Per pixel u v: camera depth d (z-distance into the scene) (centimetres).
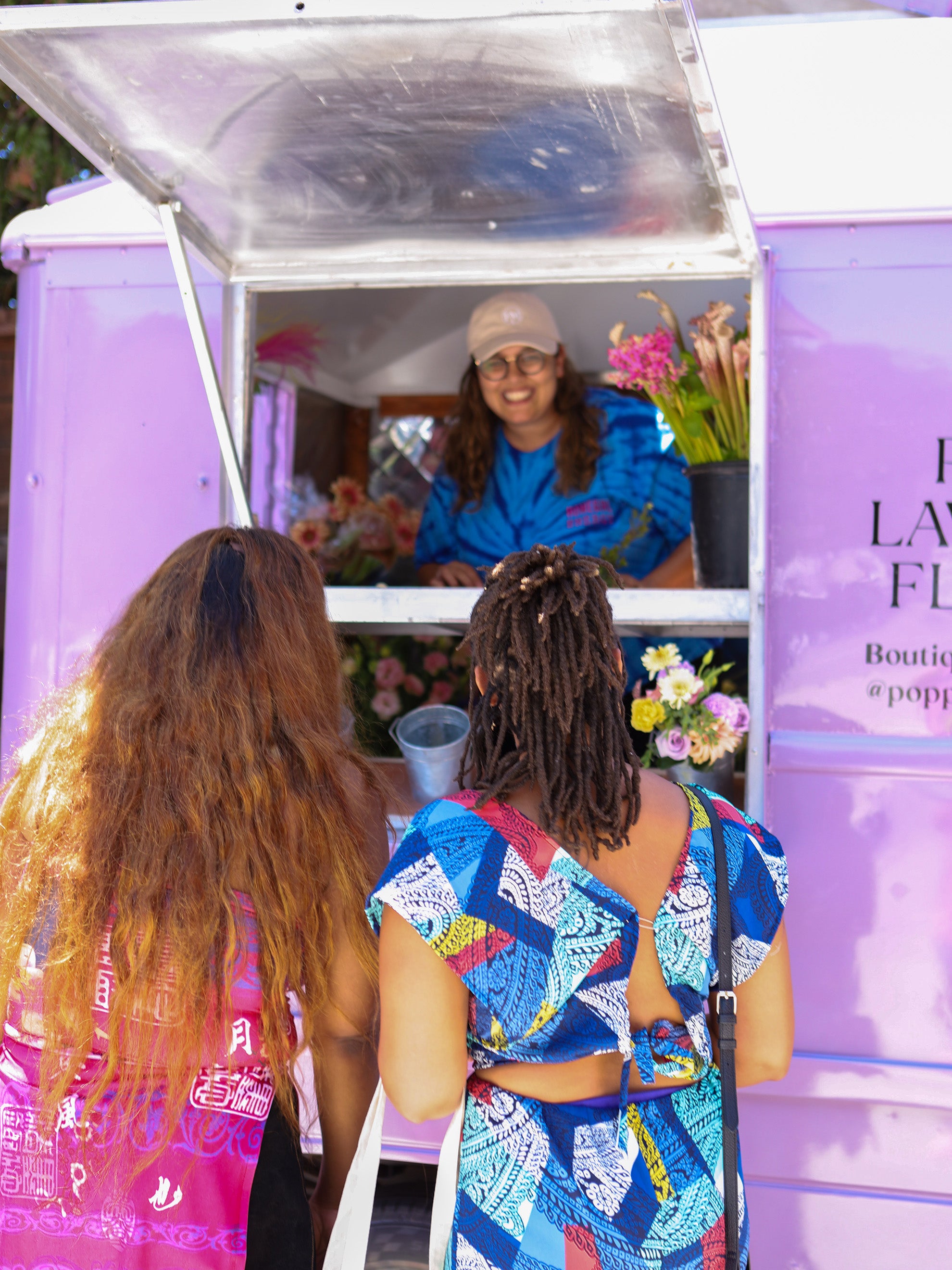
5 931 124
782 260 192
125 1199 116
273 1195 120
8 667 219
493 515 287
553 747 113
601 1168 107
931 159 188
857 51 191
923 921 186
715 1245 110
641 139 149
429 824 115
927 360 188
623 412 281
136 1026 117
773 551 192
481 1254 108
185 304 177
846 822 188
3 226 461
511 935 108
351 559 300
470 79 135
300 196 177
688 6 116
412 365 336
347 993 128
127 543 215
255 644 129
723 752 192
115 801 121
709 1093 116
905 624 188
